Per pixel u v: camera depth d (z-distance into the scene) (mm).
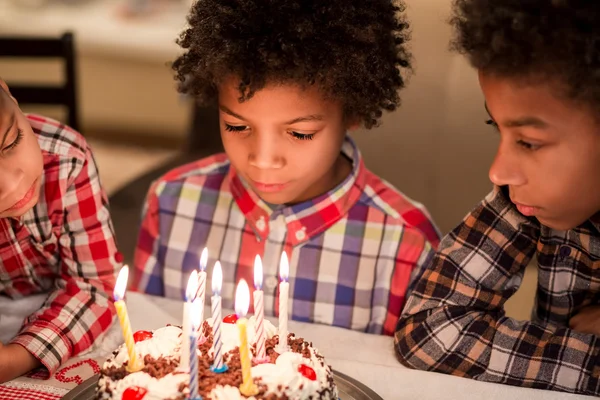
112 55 4020
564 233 1185
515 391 1079
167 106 4176
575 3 899
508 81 940
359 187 1417
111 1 4254
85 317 1190
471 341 1141
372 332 1416
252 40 1122
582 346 1104
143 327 1229
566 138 941
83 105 4246
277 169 1203
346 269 1411
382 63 1241
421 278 1228
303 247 1419
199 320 995
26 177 1010
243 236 1454
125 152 4203
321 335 1249
